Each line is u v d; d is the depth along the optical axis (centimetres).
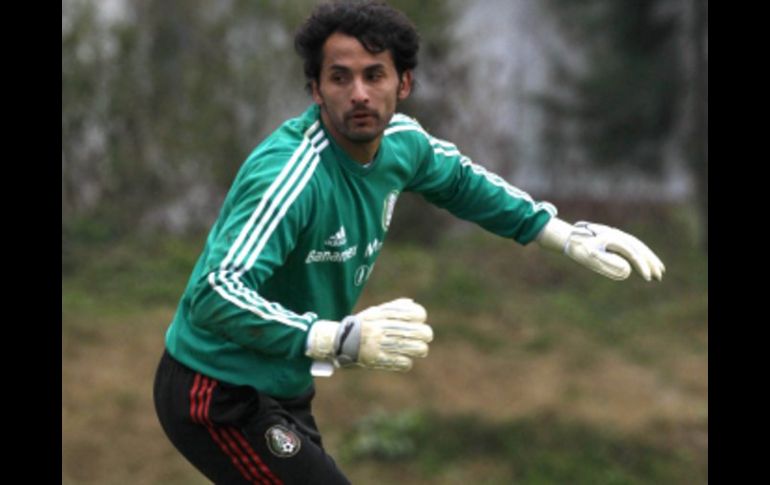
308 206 1194
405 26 1198
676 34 5038
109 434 3045
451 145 1433
